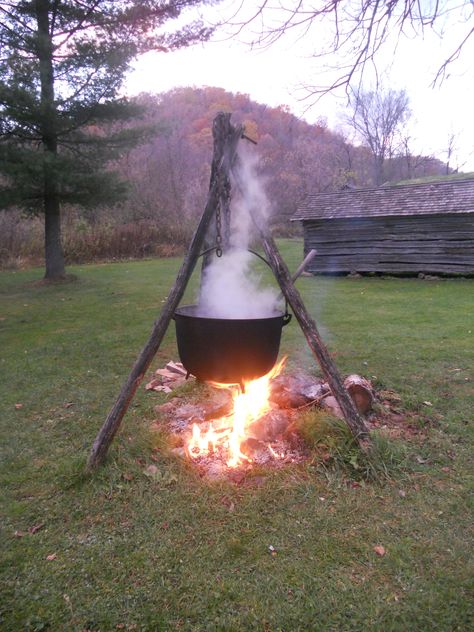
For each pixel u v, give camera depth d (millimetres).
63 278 12312
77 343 6008
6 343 6188
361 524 2270
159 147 25516
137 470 2719
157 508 2410
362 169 27766
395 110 15867
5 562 2078
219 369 2580
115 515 2375
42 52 10039
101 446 2727
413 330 6395
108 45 10195
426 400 3760
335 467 2682
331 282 12680
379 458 2730
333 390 2768
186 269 2674
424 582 1914
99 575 1995
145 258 19625
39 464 2912
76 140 11289
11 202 10711
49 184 10766
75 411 3734
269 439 2943
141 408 3684
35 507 2461
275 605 1824
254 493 2494
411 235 13047
